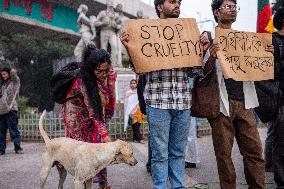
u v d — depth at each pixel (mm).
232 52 4098
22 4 20562
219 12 4152
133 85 10898
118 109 13367
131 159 3785
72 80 4098
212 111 3932
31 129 11922
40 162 7801
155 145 3889
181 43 3920
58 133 11625
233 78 3922
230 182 4035
